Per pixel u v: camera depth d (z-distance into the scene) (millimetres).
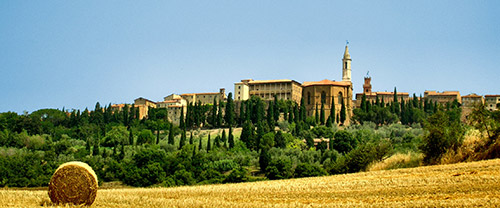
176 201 40969
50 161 126188
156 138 195875
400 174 52031
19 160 111625
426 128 68875
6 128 199750
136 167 115500
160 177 109875
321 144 158375
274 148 151375
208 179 114188
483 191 39938
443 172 50156
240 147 159750
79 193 39969
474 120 67500
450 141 65688
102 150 163375
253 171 123688
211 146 163750
